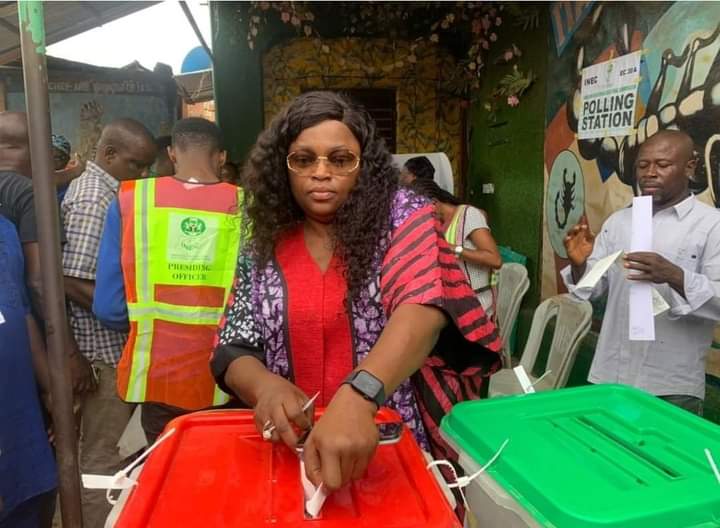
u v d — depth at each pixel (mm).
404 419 1214
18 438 1595
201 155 2049
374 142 1186
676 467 904
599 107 3350
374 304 1155
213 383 2031
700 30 2523
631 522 759
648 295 1667
